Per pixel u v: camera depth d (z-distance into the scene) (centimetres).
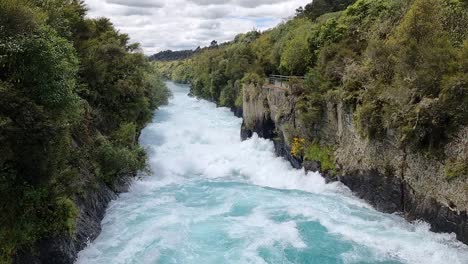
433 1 2209
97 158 2497
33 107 1401
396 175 2214
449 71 1891
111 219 2350
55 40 1670
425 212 2020
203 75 9344
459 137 1816
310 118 2994
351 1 6109
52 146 1523
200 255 1923
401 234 2033
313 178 2969
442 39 2020
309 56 3866
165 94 8000
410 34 2134
